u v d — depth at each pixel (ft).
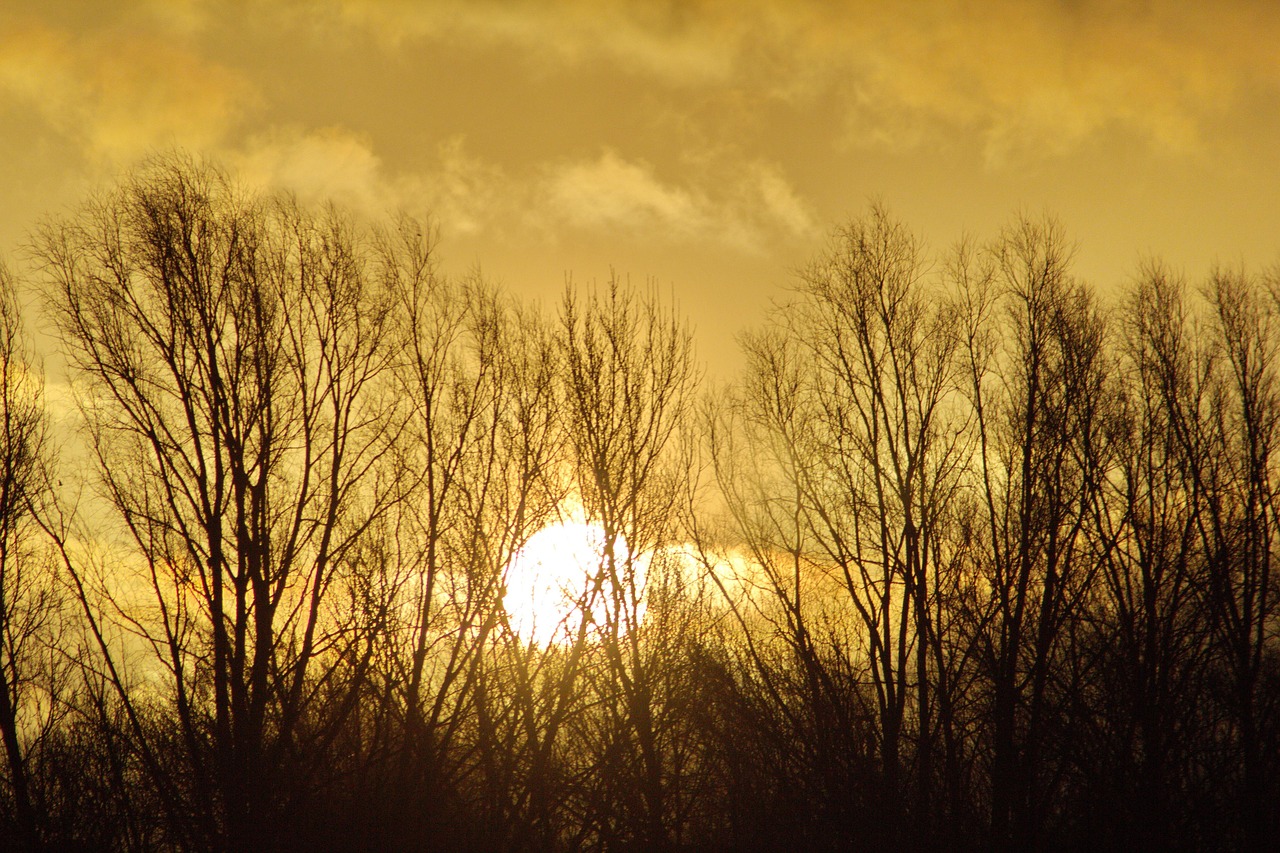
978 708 52.80
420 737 47.52
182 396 47.98
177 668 44.83
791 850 51.49
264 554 46.88
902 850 49.26
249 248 50.88
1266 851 48.98
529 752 49.62
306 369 50.24
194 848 43.24
